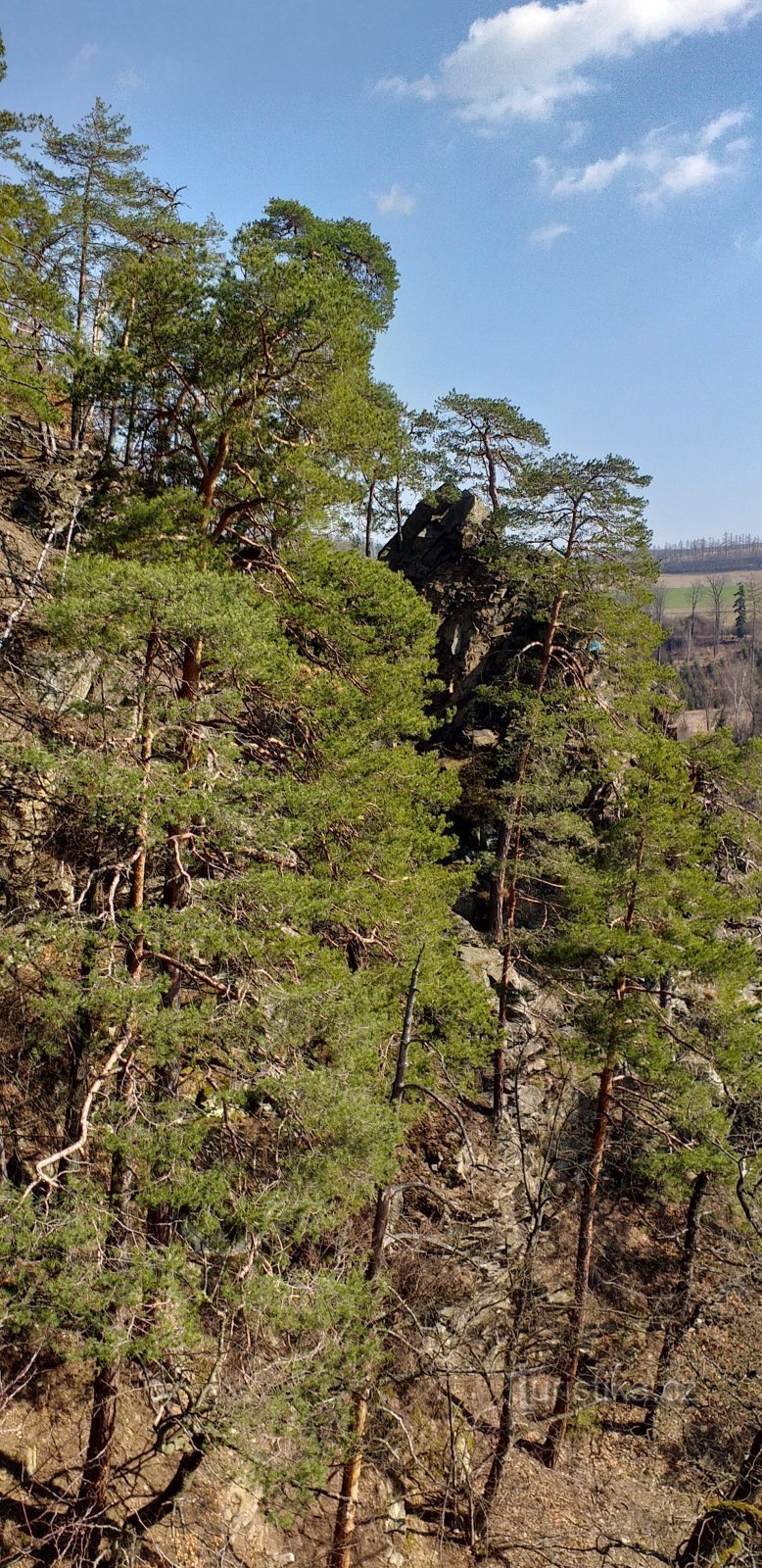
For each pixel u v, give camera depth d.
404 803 15.59
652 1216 23.61
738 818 28.56
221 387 14.99
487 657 30.91
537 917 28.09
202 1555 11.62
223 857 12.02
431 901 15.67
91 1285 8.13
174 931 9.70
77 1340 9.27
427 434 34.19
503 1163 20.09
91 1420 10.66
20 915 10.62
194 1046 10.42
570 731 27.02
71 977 10.31
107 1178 10.26
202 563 13.76
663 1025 18.95
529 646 28.05
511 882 24.50
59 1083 11.77
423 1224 16.69
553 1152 15.84
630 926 19.56
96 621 10.18
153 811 9.78
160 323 14.58
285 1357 9.30
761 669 104.94
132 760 10.93
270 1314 8.94
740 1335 19.97
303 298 13.84
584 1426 18.94
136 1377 12.17
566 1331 17.23
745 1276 19.73
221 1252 9.60
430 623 18.11
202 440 15.17
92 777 9.76
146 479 15.91
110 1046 10.35
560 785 24.48
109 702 11.56
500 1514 15.60
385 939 14.94
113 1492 11.34
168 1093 10.37
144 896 11.66
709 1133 17.73
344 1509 11.34
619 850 19.70
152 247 21.56
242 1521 12.42
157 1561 11.12
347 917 13.73
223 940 9.88
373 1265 10.59
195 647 12.45
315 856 14.19
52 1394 12.10
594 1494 17.02
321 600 15.60
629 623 27.34
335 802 13.02
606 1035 18.53
